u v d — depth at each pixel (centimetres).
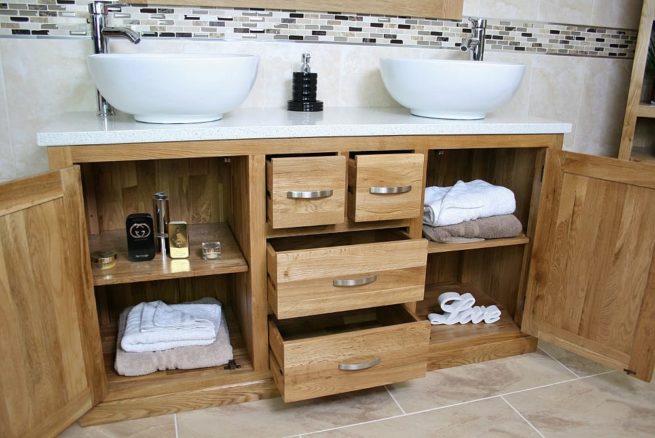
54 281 124
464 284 219
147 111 135
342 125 142
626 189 148
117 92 131
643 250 147
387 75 165
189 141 130
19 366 118
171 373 151
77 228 128
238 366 156
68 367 131
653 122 235
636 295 150
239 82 138
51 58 158
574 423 148
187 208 180
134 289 181
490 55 205
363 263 140
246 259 150
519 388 163
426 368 156
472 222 170
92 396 139
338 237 172
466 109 160
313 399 156
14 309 115
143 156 128
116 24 160
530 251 177
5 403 116
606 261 155
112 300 179
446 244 168
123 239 165
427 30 193
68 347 131
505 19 203
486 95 156
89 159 125
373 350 142
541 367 175
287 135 137
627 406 156
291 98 183
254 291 147
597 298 159
